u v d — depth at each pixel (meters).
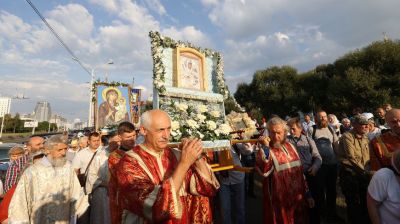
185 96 4.07
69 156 7.74
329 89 25.34
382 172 2.76
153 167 2.27
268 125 3.83
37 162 3.80
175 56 4.19
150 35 4.04
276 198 3.60
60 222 3.72
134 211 1.94
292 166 3.76
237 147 6.24
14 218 3.42
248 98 34.84
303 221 3.71
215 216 5.86
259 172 3.62
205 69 4.57
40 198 3.59
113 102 12.66
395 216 2.65
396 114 3.56
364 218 4.39
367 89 21.56
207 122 3.74
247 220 5.91
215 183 2.50
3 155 9.79
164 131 2.31
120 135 4.02
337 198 6.87
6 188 5.07
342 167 4.77
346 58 25.92
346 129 7.94
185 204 2.41
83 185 5.02
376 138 3.81
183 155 2.03
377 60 22.45
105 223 4.54
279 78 32.56
